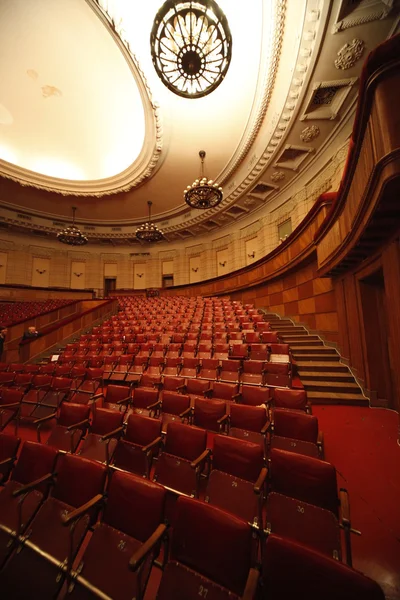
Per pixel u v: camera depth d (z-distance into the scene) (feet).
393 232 8.98
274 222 34.71
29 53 23.38
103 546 4.45
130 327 23.20
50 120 31.53
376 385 12.53
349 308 14.74
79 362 17.03
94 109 30.48
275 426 7.65
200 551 3.92
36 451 6.10
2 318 30.07
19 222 43.21
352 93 20.48
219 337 18.31
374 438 9.34
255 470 5.78
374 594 2.74
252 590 3.05
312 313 20.86
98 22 20.21
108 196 39.27
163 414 9.51
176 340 19.26
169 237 48.91
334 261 13.74
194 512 4.11
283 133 24.50
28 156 35.12
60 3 19.16
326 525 4.73
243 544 3.66
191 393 11.18
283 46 18.04
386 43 5.72
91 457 7.77
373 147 6.79
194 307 28.71
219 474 5.98
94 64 24.49
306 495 5.13
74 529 4.47
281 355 14.96
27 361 19.94
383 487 6.77
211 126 26.32
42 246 48.16
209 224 43.91
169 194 38.81
